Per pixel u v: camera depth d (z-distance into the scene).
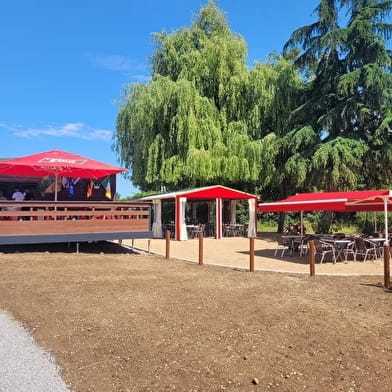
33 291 8.34
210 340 5.63
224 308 7.09
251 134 25.17
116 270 10.78
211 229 26.02
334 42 21.80
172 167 23.86
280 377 4.63
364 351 5.38
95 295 7.96
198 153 22.91
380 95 20.41
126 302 7.44
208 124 23.84
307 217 32.69
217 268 11.70
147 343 5.53
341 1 22.97
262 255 15.27
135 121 25.27
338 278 10.27
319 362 5.04
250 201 24.12
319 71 23.66
